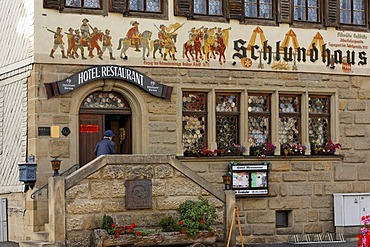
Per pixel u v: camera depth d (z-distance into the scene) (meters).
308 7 26.94
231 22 25.77
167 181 22.16
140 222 21.84
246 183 25.52
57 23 23.64
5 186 25.02
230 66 25.66
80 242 21.17
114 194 21.59
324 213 26.69
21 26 24.22
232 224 22.69
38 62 23.39
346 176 27.08
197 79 25.25
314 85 26.80
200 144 25.48
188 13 25.16
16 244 23.52
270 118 26.36
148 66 24.64
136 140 24.55
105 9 24.19
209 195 22.62
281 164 26.16
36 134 23.38
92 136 24.30
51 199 21.08
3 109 25.28
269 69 26.16
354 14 27.61
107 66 24.02
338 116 27.09
